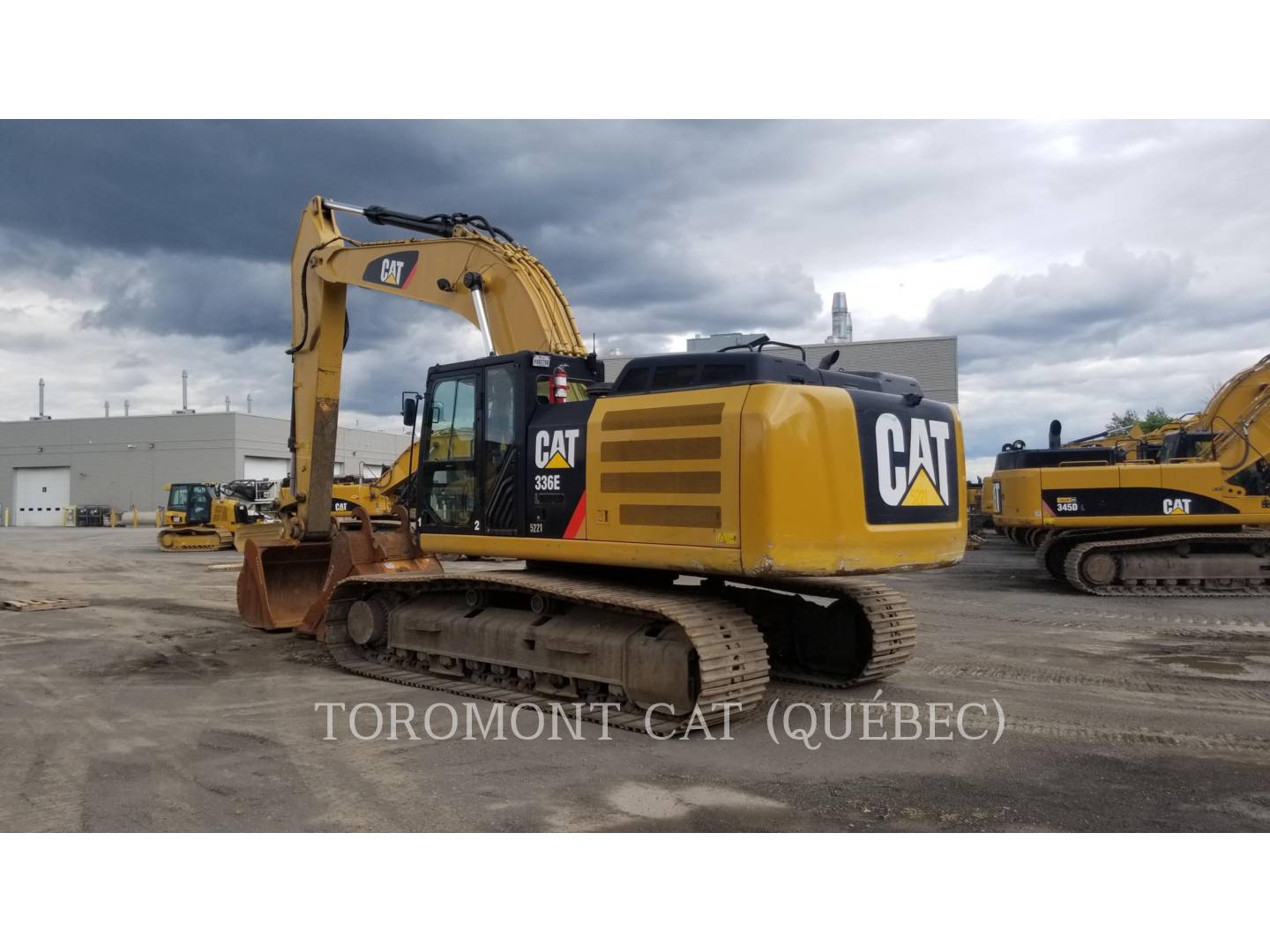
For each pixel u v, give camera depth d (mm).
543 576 7715
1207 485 14164
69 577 18406
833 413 6277
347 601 9547
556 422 7344
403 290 9586
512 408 7688
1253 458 14047
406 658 8797
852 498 6309
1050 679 8250
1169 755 5980
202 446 53312
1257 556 14070
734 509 6070
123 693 7820
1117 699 7496
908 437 6828
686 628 6277
